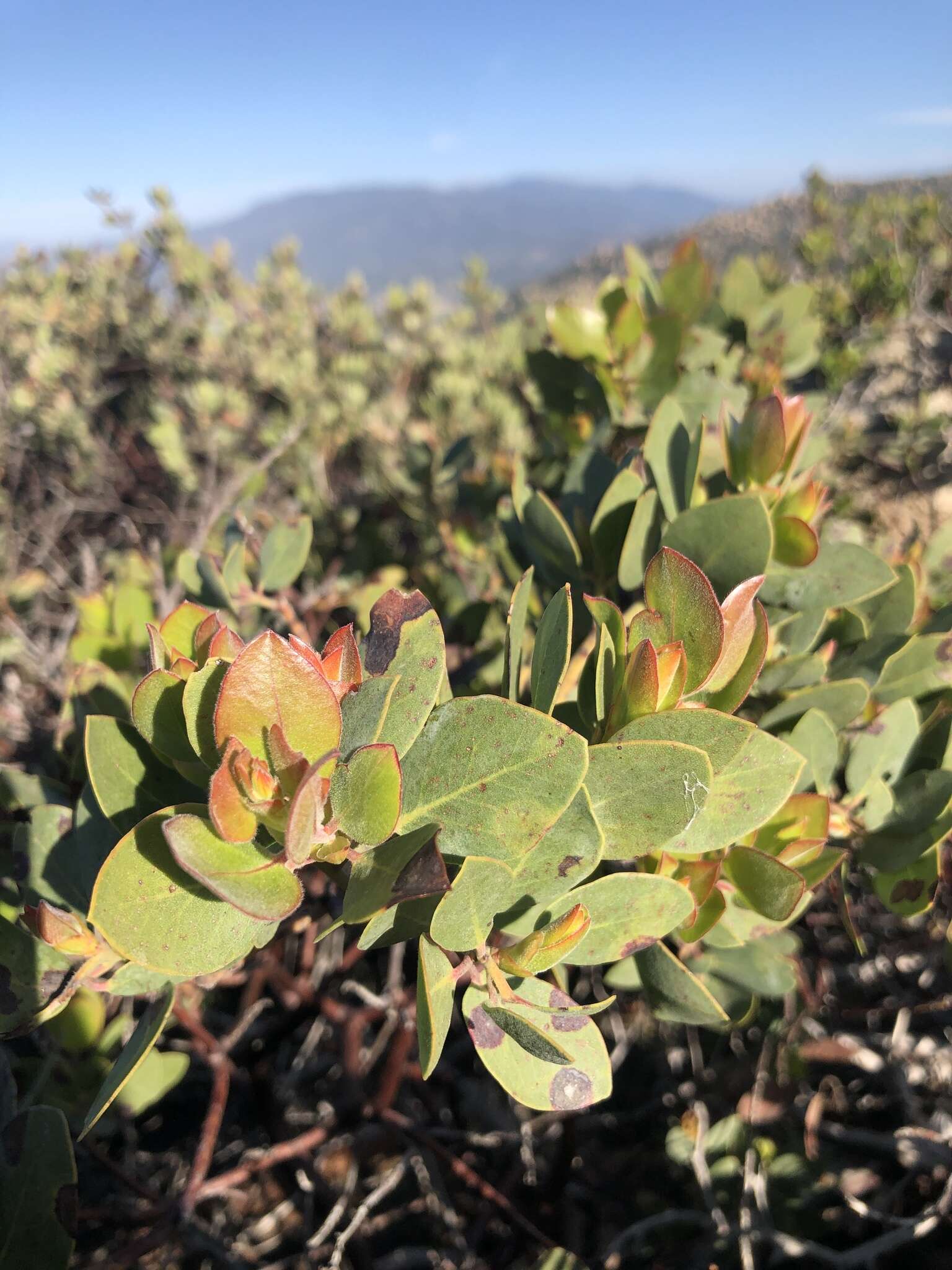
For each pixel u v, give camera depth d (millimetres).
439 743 172
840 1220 346
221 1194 368
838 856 230
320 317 1084
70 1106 270
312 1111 410
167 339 944
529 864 176
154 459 868
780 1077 361
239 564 329
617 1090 411
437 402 771
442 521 558
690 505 256
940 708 274
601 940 192
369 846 160
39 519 777
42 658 536
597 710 198
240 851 160
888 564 250
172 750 179
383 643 179
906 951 403
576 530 299
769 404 247
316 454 757
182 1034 376
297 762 153
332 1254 320
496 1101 394
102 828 214
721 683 199
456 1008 384
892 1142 345
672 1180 378
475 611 397
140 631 364
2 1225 204
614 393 399
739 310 515
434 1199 343
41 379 819
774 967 262
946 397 987
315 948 410
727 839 201
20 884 221
